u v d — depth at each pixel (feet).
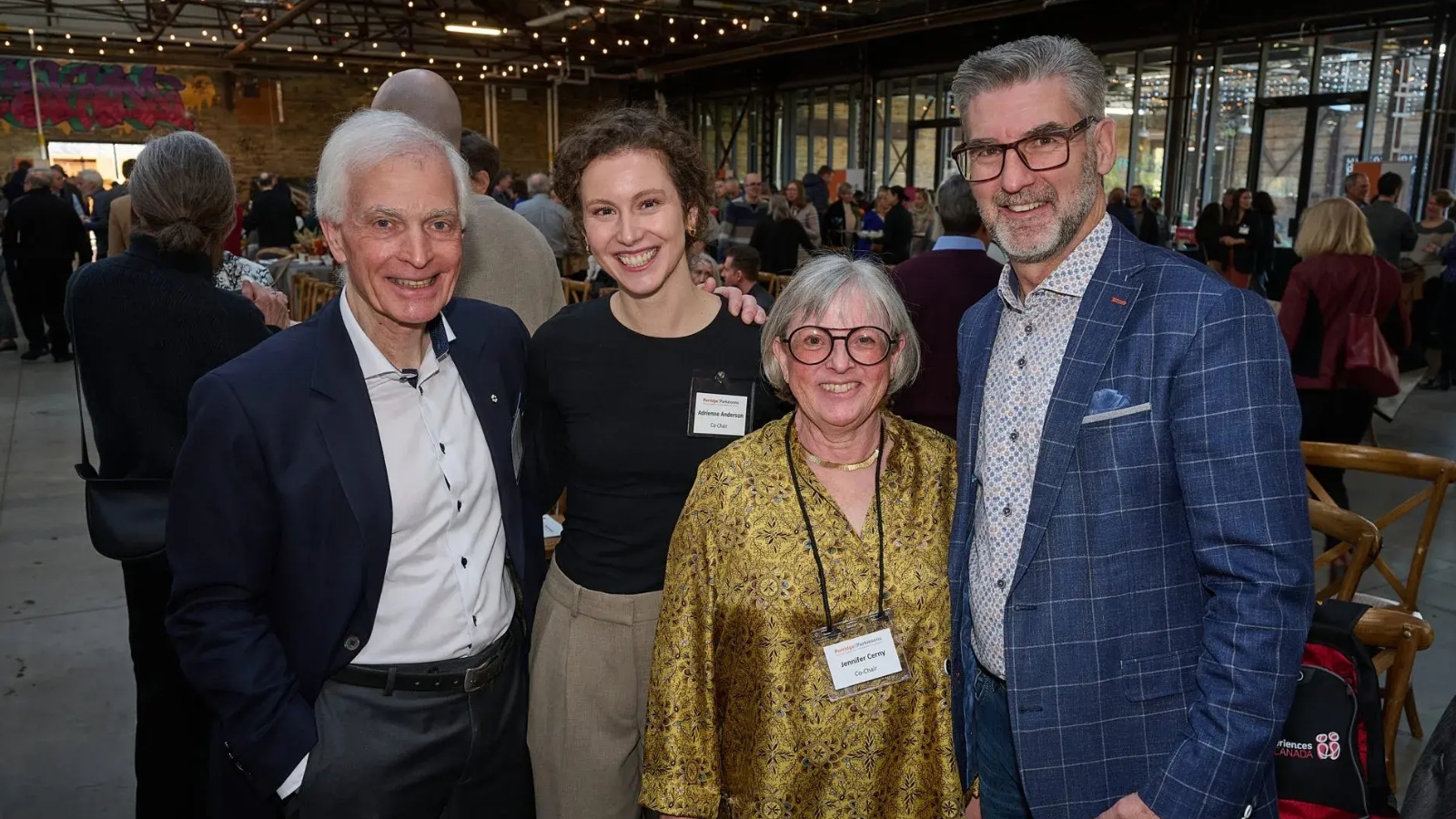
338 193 4.09
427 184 4.11
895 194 39.11
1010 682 4.08
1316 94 32.73
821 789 4.27
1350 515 7.64
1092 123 3.95
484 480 4.80
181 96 57.77
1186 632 3.88
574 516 5.25
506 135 68.08
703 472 4.46
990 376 4.53
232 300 6.11
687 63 57.21
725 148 63.93
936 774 4.34
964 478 4.54
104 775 8.06
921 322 8.70
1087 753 3.96
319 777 4.29
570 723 5.08
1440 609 11.12
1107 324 3.89
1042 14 40.52
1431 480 8.27
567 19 46.88
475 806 4.77
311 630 4.31
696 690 4.35
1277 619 3.47
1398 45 30.40
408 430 4.50
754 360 5.20
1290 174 33.91
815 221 37.01
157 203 5.76
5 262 25.11
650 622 5.07
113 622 10.89
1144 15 36.68
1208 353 3.61
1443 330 22.79
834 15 45.52
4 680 9.59
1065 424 3.89
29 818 7.45
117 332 5.66
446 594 4.55
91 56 55.11
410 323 4.25
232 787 4.53
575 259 23.26
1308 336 11.13
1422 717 8.95
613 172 4.77
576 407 5.14
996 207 4.12
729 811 4.39
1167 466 3.77
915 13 42.39
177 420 5.90
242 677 4.12
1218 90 35.81
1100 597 3.88
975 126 4.09
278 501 4.20
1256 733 3.47
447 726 4.56
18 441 18.03
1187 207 37.17
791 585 4.23
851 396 4.19
